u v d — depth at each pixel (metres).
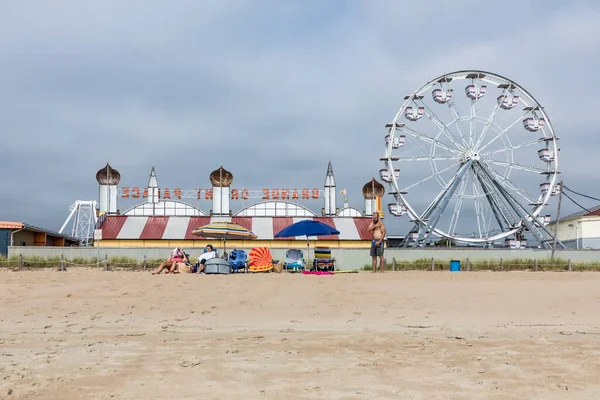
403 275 21.86
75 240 65.88
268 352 9.23
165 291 16.42
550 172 59.00
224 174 65.12
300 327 11.77
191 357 8.88
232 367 8.24
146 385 7.32
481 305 14.42
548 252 46.34
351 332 11.14
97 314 13.28
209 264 24.78
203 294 15.94
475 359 8.73
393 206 55.12
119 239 50.75
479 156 56.69
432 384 7.38
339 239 52.31
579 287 17.30
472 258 44.66
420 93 55.94
